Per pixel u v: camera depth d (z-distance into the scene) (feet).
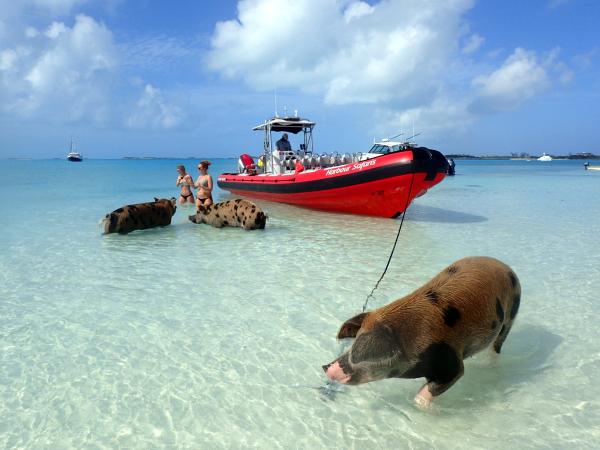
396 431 9.83
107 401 10.91
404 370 9.77
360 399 11.04
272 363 12.70
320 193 39.78
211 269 21.75
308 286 19.12
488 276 10.87
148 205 32.53
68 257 24.14
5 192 61.93
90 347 13.64
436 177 34.73
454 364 9.93
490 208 45.96
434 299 10.12
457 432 9.78
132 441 9.53
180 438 9.63
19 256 24.34
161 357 13.04
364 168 35.70
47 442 9.48
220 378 11.94
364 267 22.04
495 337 11.08
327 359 12.92
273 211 42.65
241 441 9.54
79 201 50.57
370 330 9.75
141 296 17.99
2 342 13.92
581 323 15.20
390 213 37.50
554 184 81.97
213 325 15.21
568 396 11.03
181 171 46.98
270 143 50.85
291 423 10.14
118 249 26.09
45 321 15.52
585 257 23.88
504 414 10.37
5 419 10.21
